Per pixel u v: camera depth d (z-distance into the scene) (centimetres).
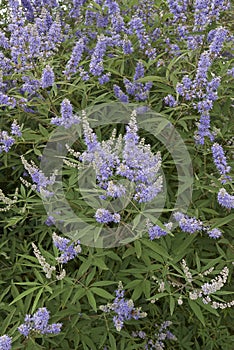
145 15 192
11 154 169
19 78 171
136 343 161
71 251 139
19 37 167
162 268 149
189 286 147
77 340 148
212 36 164
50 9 198
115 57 182
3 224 168
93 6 194
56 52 188
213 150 149
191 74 167
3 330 138
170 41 186
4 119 176
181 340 162
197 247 159
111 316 152
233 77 166
